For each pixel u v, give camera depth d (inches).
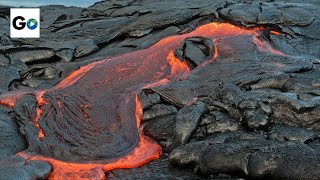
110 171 321.1
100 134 370.0
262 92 377.1
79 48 591.5
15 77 527.5
